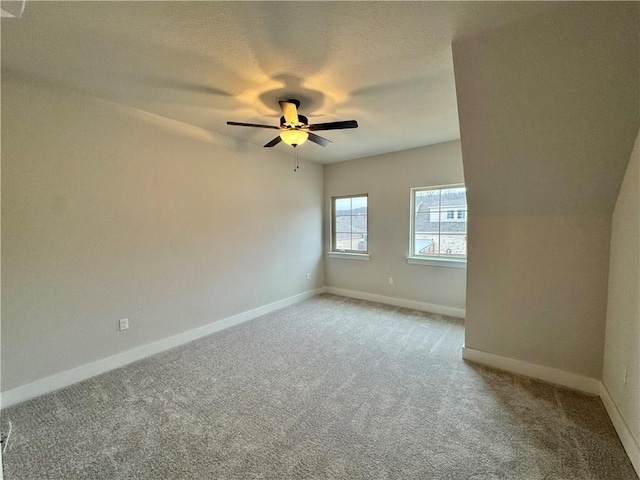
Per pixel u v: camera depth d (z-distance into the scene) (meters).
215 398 2.07
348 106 2.61
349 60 1.88
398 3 1.39
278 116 2.85
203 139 3.21
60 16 1.46
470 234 2.58
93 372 2.42
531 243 2.32
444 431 1.72
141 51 1.78
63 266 2.26
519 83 1.75
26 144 2.07
